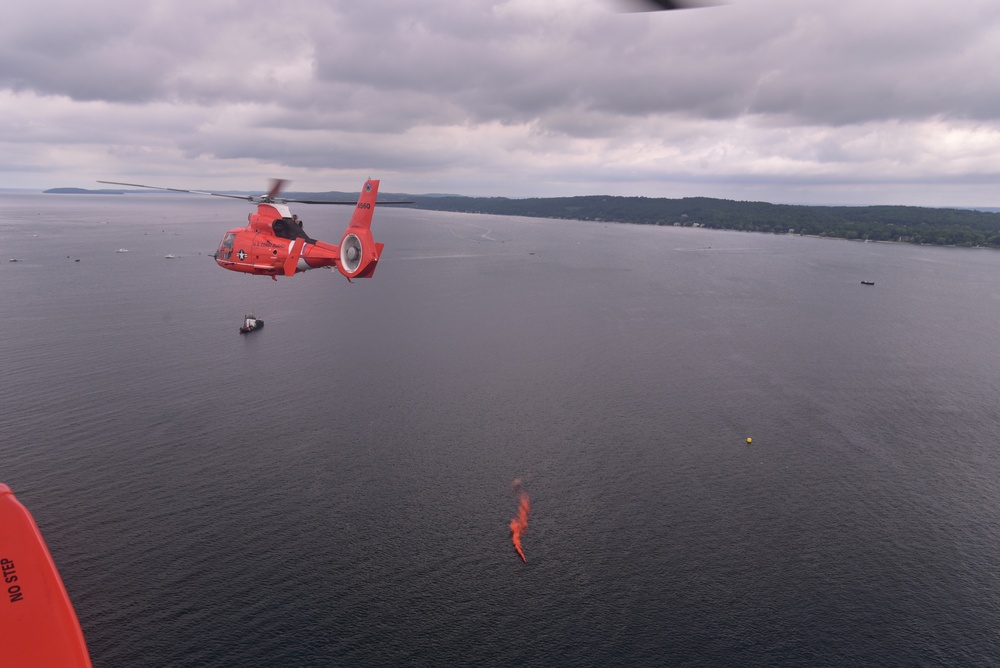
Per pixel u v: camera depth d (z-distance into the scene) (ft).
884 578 158.30
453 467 203.62
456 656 134.31
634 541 169.58
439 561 159.94
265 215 142.20
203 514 173.99
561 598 149.69
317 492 186.29
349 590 149.48
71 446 206.80
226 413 237.66
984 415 256.93
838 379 297.12
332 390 264.93
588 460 210.59
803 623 144.36
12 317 372.79
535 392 269.03
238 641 134.82
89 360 292.40
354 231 135.74
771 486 197.36
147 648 132.16
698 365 311.88
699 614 146.41
